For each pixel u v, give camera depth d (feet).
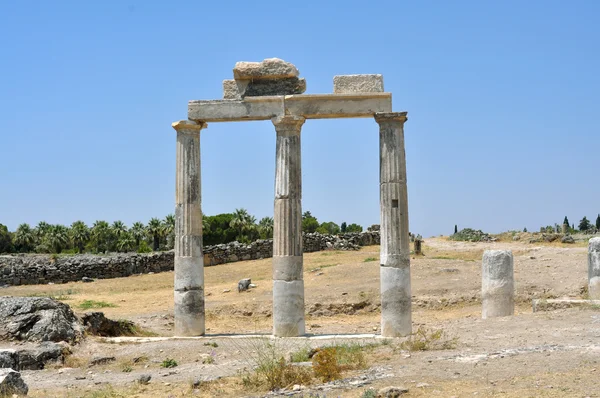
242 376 51.88
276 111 75.20
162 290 129.29
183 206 77.51
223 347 68.85
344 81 74.84
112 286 135.64
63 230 325.42
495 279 77.82
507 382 42.14
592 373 42.73
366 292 104.88
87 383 55.93
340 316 99.60
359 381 45.68
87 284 140.26
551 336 58.29
